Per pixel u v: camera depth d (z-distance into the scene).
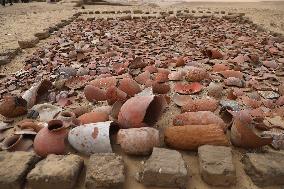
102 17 5.02
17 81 2.04
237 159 1.15
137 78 1.88
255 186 1.04
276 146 1.20
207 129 1.17
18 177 1.01
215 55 2.42
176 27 4.02
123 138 1.16
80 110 1.47
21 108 1.49
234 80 1.83
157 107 1.31
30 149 1.20
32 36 3.35
